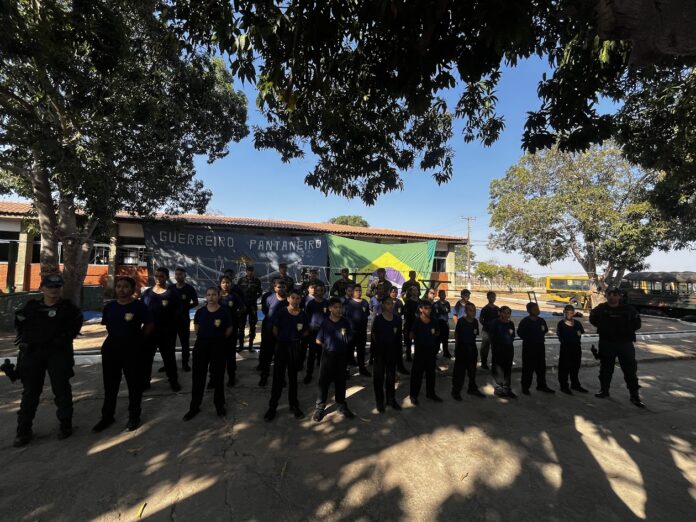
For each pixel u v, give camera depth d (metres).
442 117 6.36
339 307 4.43
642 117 6.37
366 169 5.99
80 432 3.79
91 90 7.20
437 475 3.23
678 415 4.98
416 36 3.11
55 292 3.63
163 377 5.64
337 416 4.43
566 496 3.01
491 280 39.88
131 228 15.83
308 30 3.18
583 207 19.17
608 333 5.48
